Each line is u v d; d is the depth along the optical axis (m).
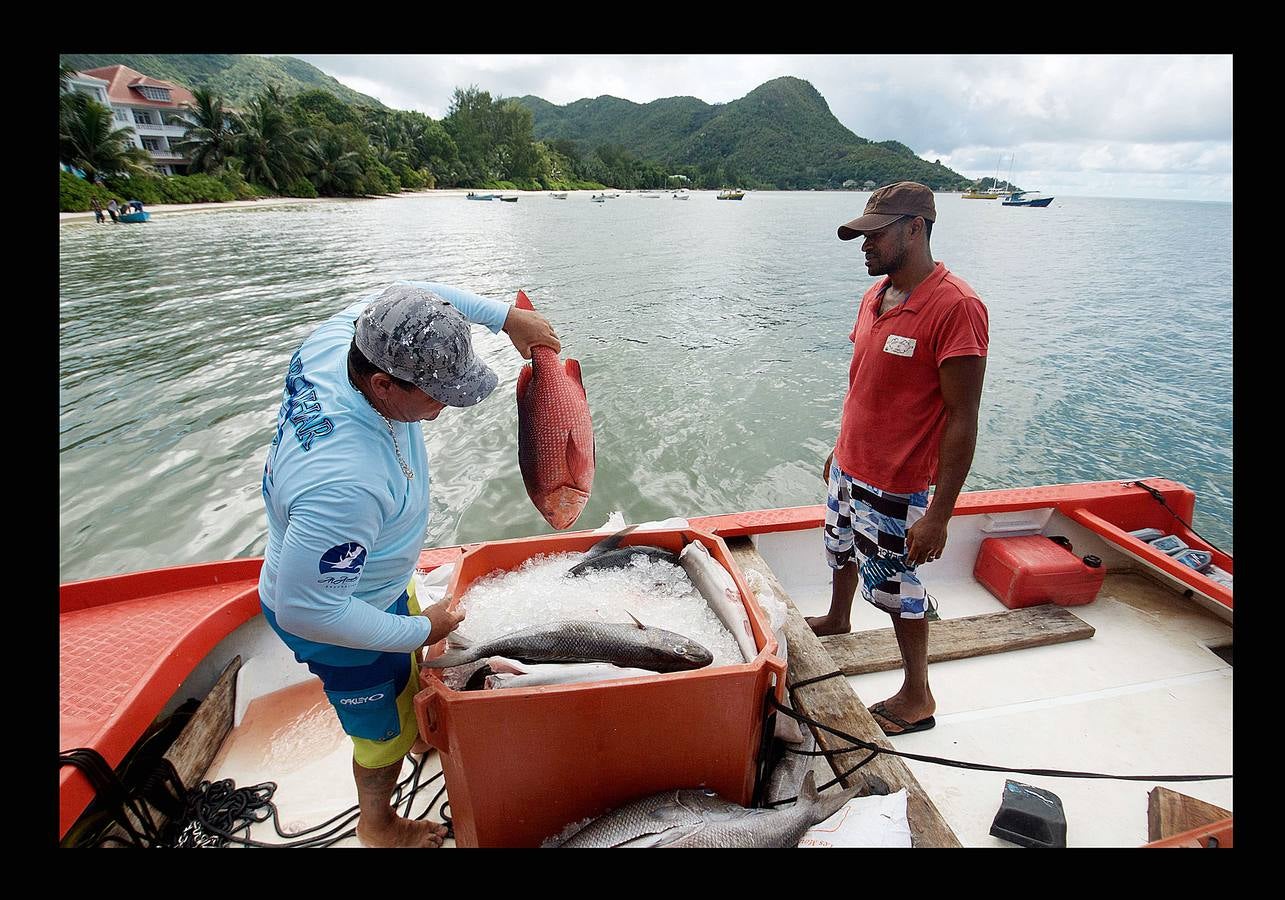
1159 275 27.52
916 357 2.44
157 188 48.66
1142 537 3.87
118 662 2.46
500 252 30.67
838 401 10.99
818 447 9.29
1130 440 10.34
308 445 1.54
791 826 1.90
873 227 2.38
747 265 28.34
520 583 2.39
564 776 1.90
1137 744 2.76
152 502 7.80
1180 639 3.36
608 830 1.86
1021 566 3.51
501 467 8.34
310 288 20.09
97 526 7.33
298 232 36.53
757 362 13.09
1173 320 18.30
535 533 7.10
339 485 1.52
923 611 2.68
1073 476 9.18
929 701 2.80
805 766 2.29
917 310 2.42
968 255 34.12
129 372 12.00
